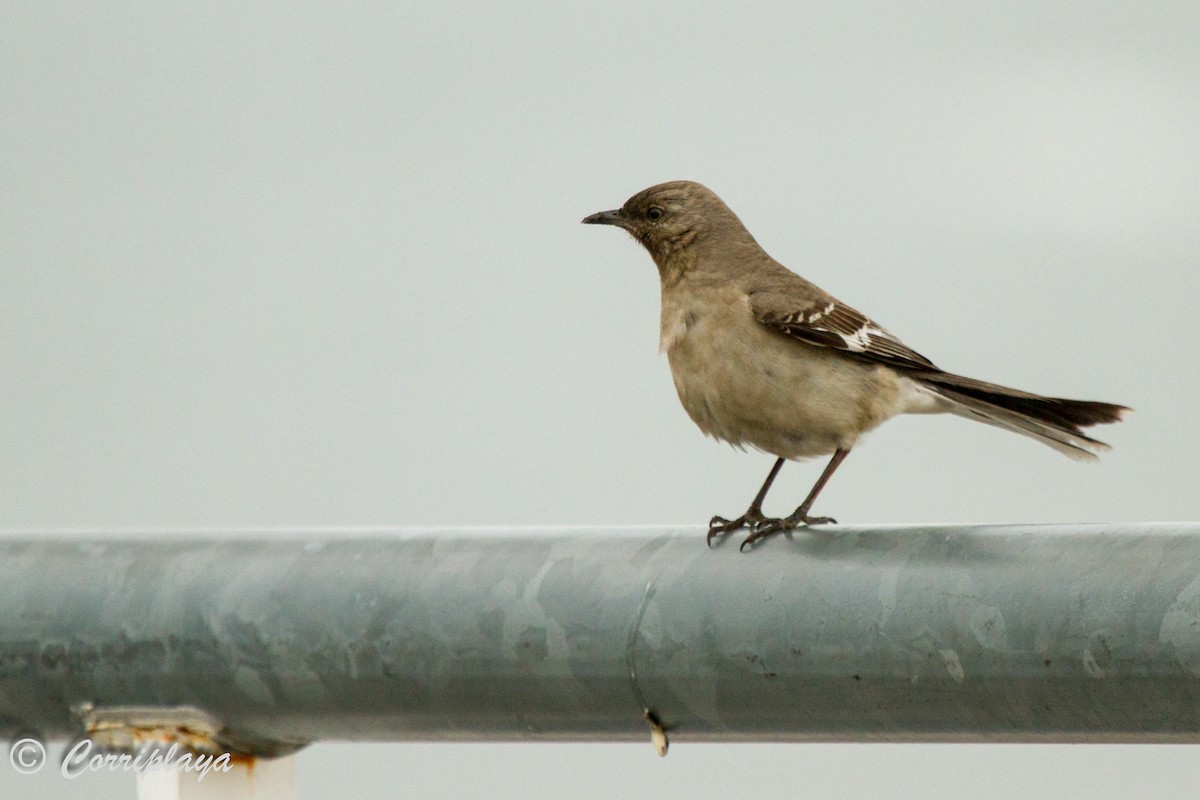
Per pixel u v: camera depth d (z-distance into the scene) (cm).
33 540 621
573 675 563
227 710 596
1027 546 528
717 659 550
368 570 583
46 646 600
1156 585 497
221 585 589
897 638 529
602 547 578
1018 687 516
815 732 566
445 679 571
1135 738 526
